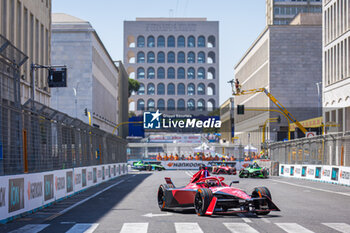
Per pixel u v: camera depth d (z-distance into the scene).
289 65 93.81
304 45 93.81
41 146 16.83
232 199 13.35
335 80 64.62
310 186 26.95
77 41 76.38
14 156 14.09
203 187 14.11
